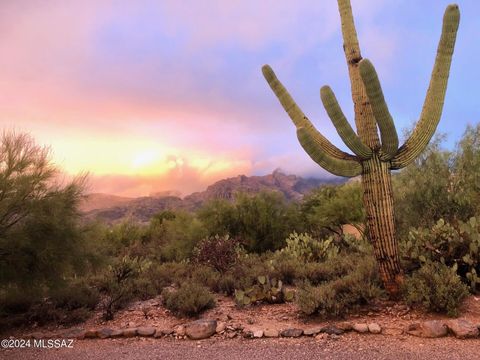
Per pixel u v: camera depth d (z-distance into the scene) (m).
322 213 22.17
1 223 7.05
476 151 12.66
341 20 7.79
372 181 7.04
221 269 11.15
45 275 7.43
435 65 7.09
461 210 11.49
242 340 5.99
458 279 6.63
